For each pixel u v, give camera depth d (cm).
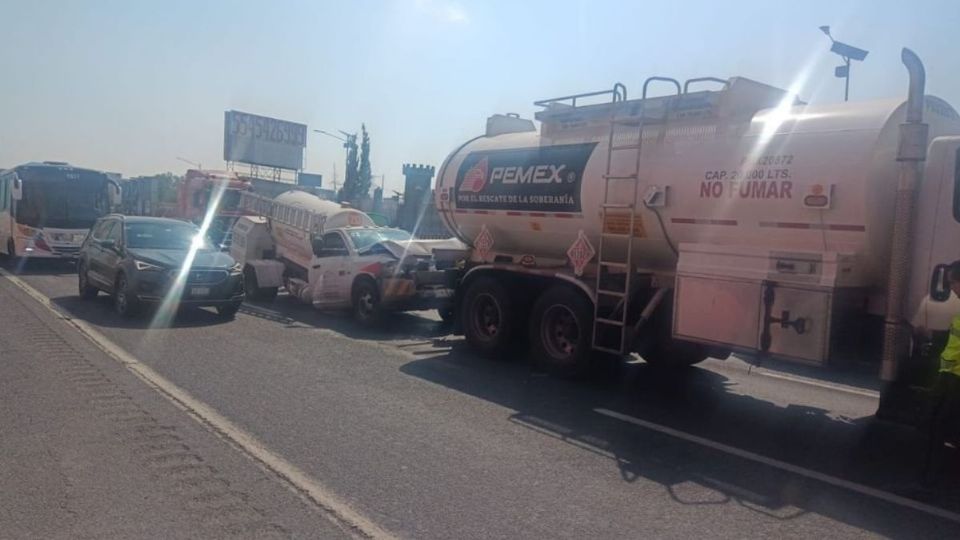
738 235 796
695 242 841
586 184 948
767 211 763
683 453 678
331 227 1644
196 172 2423
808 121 753
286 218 1753
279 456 627
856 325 706
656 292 896
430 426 731
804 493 584
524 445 683
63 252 2233
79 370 915
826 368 679
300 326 1348
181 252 1421
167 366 960
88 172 2295
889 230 699
